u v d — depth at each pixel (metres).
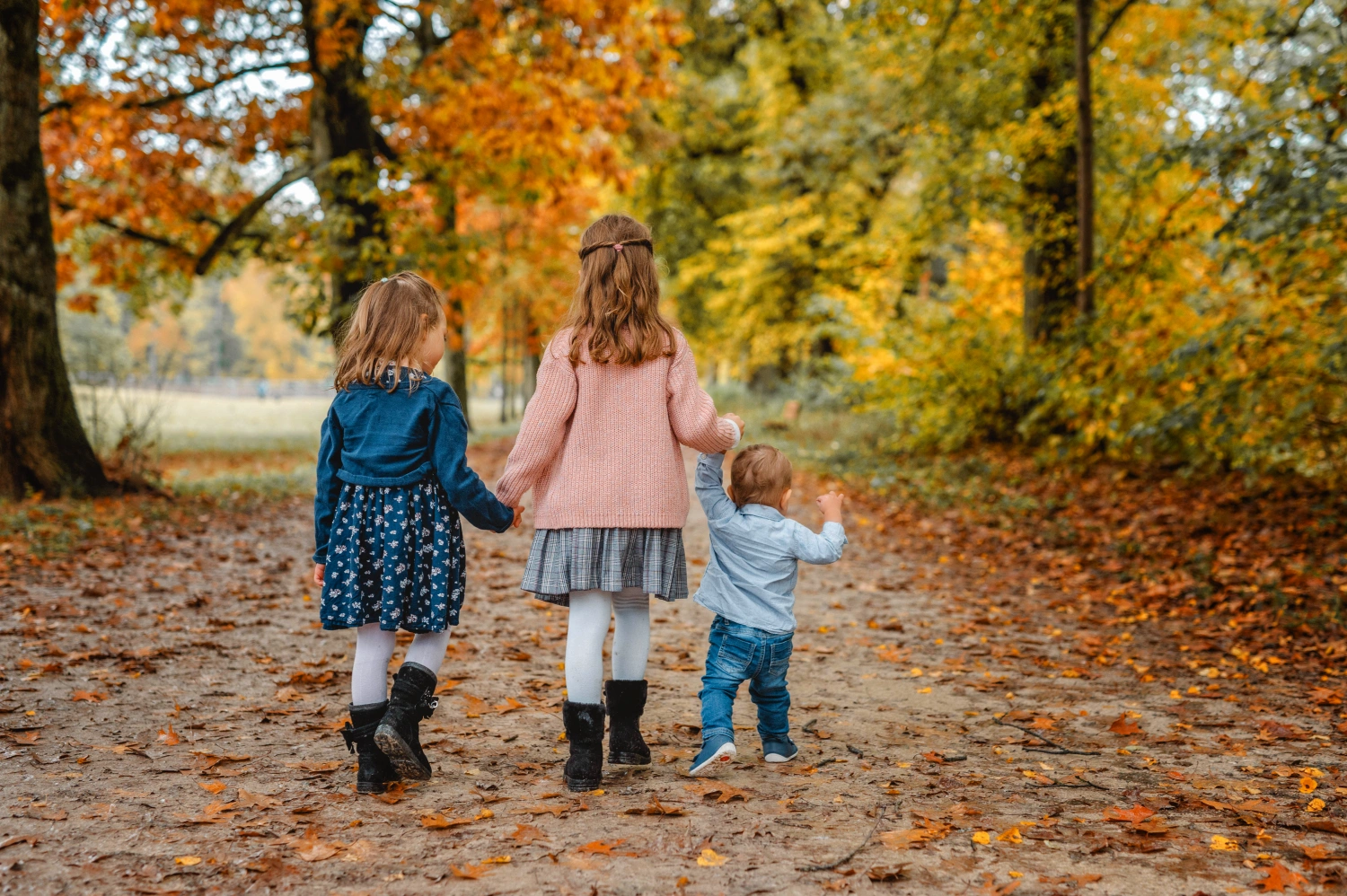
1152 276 9.97
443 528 2.88
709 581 3.19
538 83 13.10
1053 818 2.71
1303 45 8.59
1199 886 2.25
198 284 66.06
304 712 3.71
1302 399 7.30
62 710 3.62
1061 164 12.60
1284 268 7.43
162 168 14.08
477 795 2.83
